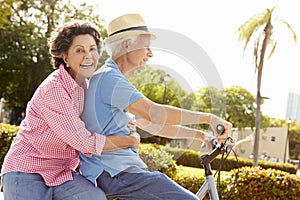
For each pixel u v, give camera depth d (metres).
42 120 2.36
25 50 19.42
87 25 2.46
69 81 2.34
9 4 9.95
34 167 2.36
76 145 2.28
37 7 19.06
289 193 5.25
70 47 2.40
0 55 19.52
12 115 24.70
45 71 19.80
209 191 2.49
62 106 2.29
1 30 18.69
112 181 2.35
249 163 17.41
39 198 2.33
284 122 39.44
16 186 2.36
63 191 2.35
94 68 2.37
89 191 2.32
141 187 2.33
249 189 5.31
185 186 5.65
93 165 2.37
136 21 2.37
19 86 20.41
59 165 2.40
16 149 2.42
